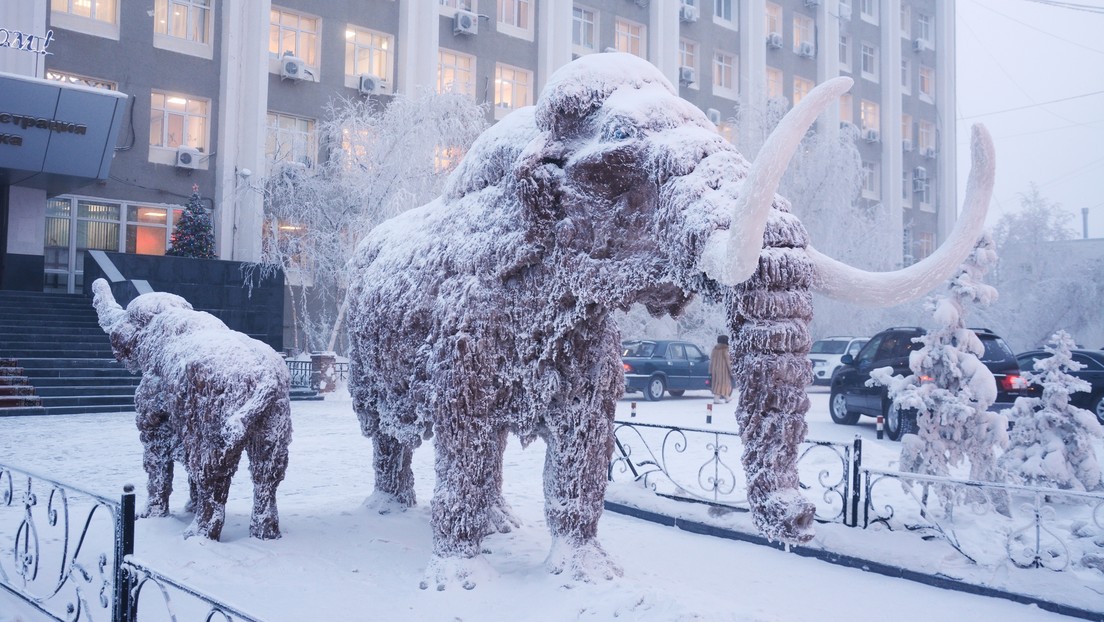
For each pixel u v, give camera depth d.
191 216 23.81
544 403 4.79
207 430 5.29
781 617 4.56
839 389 15.80
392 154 23.06
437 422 4.86
